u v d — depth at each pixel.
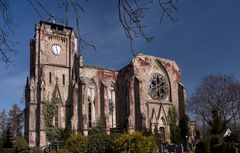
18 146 67.75
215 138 57.62
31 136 74.44
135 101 83.75
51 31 83.38
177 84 92.06
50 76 80.81
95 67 87.06
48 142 74.25
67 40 85.12
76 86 80.88
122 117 86.69
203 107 94.38
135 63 85.75
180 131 85.75
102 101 85.25
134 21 6.77
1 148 70.38
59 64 82.75
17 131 109.38
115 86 88.62
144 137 31.66
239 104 91.75
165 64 90.88
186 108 90.62
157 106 86.81
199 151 58.41
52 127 75.75
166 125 86.50
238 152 54.78
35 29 82.94
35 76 79.44
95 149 33.75
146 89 86.19
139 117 82.06
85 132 77.06
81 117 78.56
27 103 78.75
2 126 108.31
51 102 78.19
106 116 83.62
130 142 31.33
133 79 84.56
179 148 58.47
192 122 95.38
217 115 72.50
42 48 81.38
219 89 94.31
